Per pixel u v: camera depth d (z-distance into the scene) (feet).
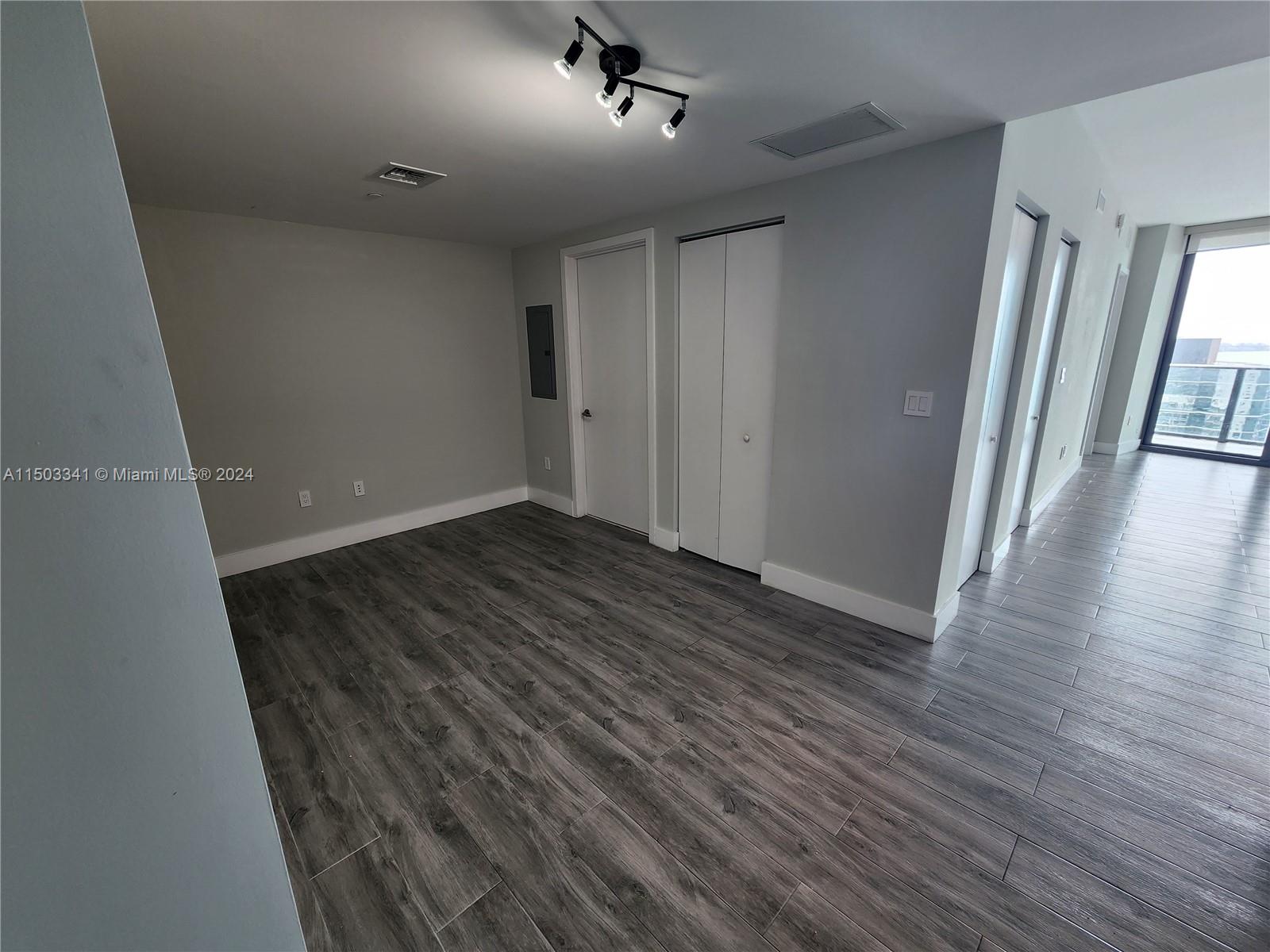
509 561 11.69
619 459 13.52
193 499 2.02
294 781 5.82
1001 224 6.93
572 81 5.26
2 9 1.54
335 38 4.48
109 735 1.98
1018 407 9.89
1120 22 4.26
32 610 1.78
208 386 10.38
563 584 10.52
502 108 5.84
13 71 1.57
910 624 8.41
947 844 4.98
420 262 12.96
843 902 4.48
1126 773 5.77
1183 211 16.49
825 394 8.68
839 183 7.86
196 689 2.14
